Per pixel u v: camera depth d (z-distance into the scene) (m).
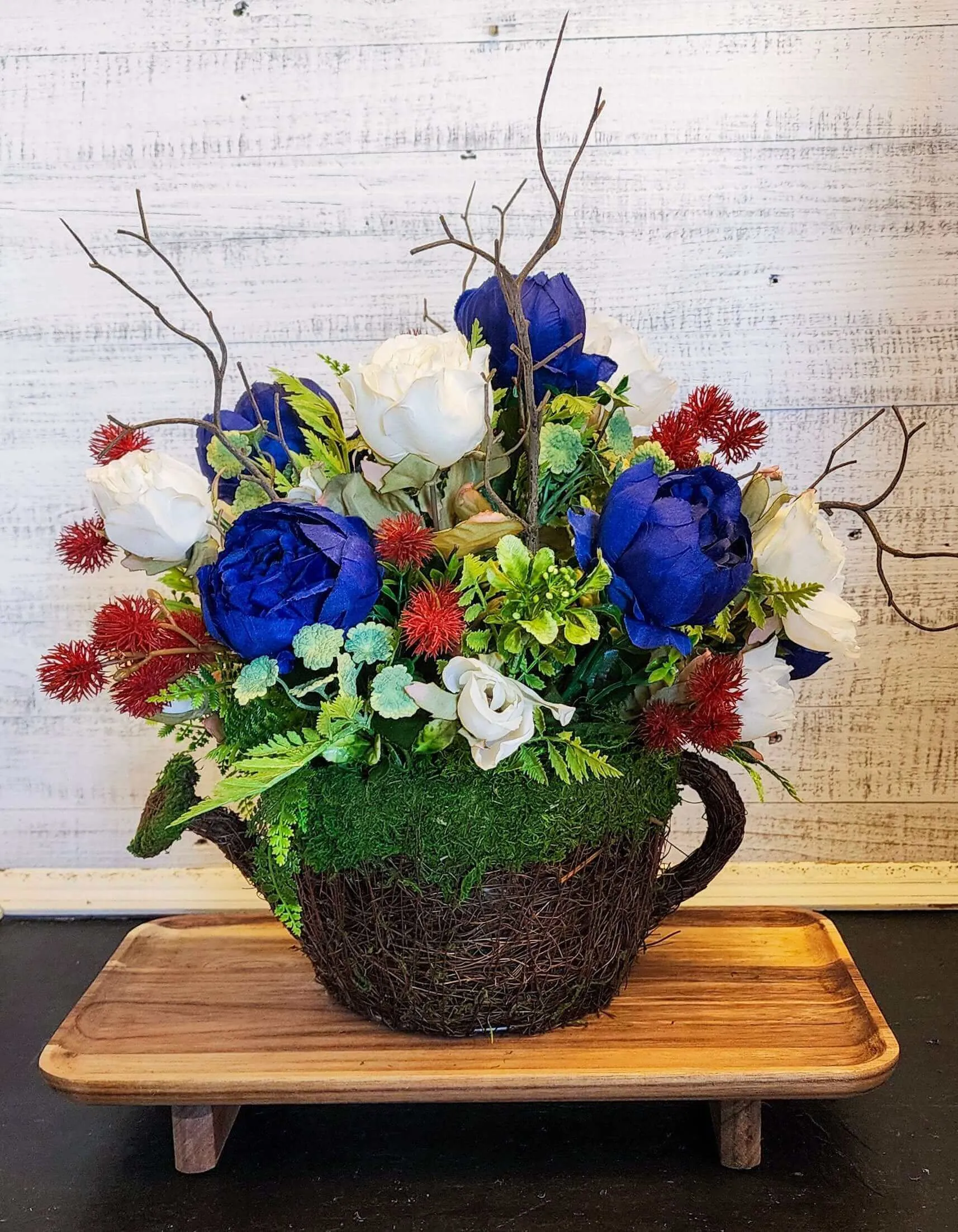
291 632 0.49
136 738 0.99
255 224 0.92
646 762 0.59
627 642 0.56
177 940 0.77
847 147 0.89
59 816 1.00
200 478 0.54
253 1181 0.62
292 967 0.72
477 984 0.58
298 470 0.58
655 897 0.67
